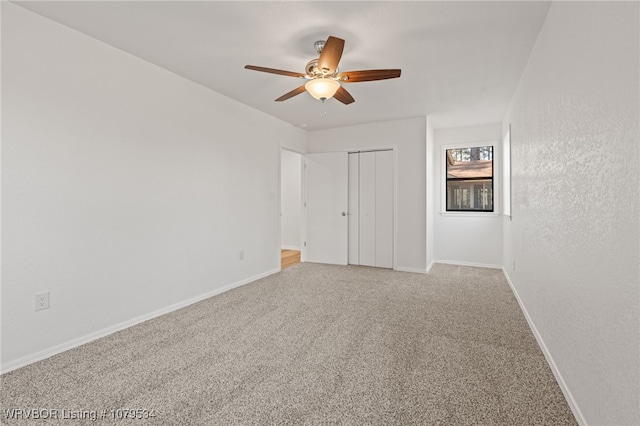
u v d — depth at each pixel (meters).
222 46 2.63
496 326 2.71
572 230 1.66
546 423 1.53
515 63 2.88
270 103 4.09
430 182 5.02
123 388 1.82
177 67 3.03
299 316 2.97
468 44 2.56
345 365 2.08
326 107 4.26
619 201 1.16
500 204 5.04
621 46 1.14
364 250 5.35
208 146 3.56
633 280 1.06
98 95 2.52
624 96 1.12
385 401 1.70
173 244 3.15
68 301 2.33
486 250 5.16
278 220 4.84
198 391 1.79
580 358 1.53
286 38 2.50
